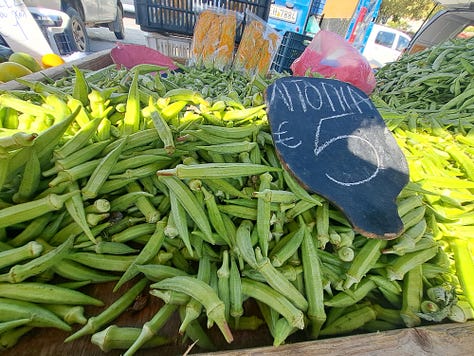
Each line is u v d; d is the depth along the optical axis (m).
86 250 1.05
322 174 1.22
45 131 1.03
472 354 0.86
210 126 1.33
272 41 3.39
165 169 1.25
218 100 1.58
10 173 0.99
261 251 1.08
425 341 0.86
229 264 1.06
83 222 1.03
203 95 1.90
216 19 3.29
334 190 1.19
